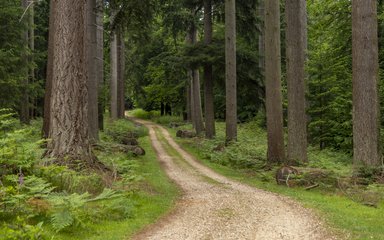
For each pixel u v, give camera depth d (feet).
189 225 25.44
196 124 102.01
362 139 38.17
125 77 153.48
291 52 50.21
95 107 63.46
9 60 62.18
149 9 63.82
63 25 35.76
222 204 31.76
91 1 63.87
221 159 61.87
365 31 38.11
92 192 29.91
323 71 61.67
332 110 60.75
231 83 74.13
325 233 23.49
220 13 86.22
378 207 30.09
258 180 45.32
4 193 22.08
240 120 122.83
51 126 35.78
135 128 116.57
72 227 22.30
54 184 27.94
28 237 18.74
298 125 49.96
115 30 69.15
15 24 67.05
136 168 49.85
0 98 63.67
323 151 61.93
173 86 148.05
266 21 51.34
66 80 35.60
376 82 38.32
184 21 92.58
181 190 38.27
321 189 37.70
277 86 51.21
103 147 55.62
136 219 26.08
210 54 80.33
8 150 26.58
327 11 65.46
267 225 25.46
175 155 71.05
